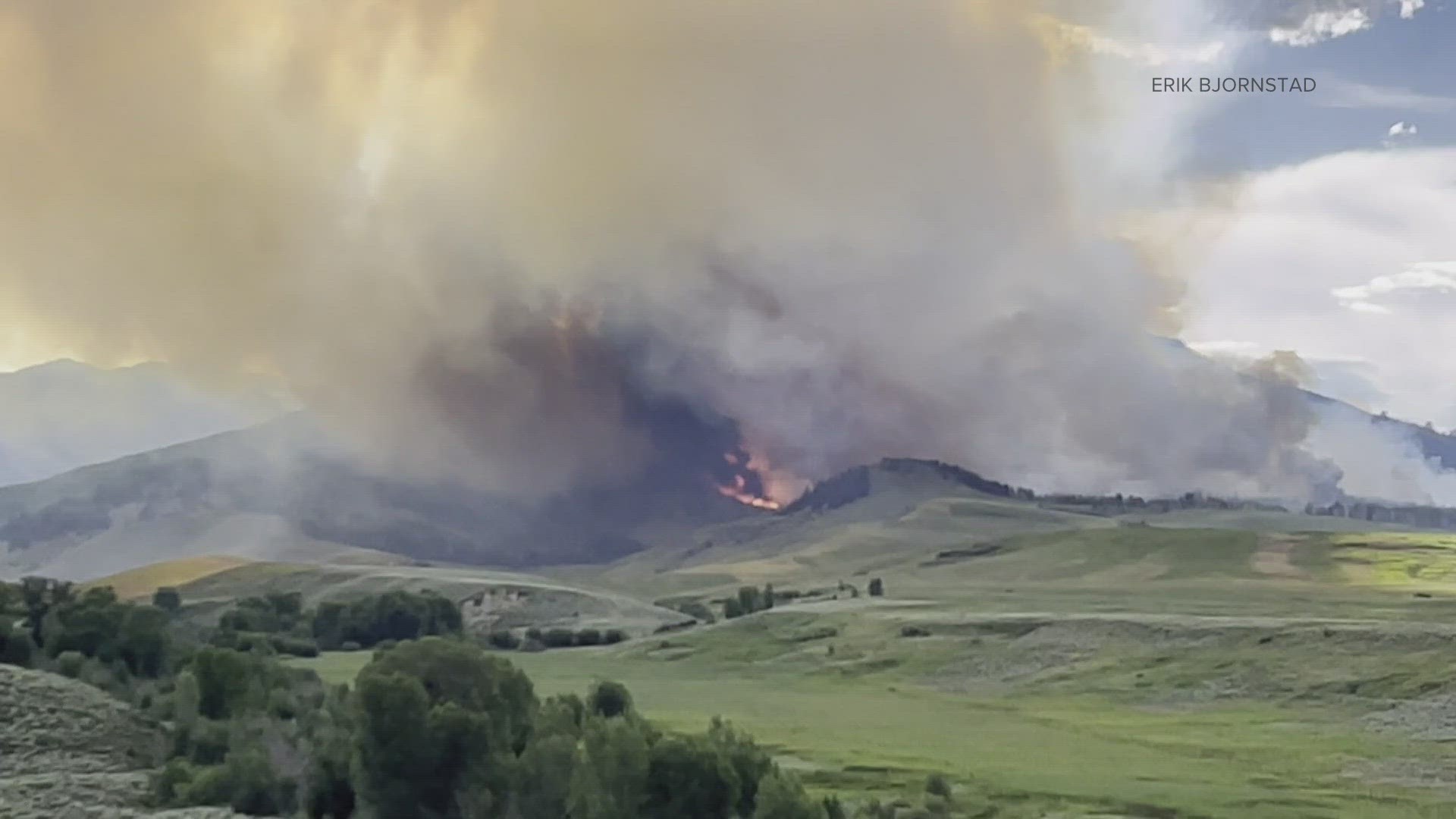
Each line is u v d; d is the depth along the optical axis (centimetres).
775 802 8331
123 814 8919
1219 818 10912
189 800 9281
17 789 9319
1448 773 12938
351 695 9706
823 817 8512
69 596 15112
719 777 8312
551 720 9581
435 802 8838
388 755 8788
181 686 11438
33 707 10988
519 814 8762
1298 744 14738
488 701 9538
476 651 9956
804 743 14250
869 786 11694
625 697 12119
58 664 12762
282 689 12269
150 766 10256
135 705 11650
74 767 10031
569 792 8681
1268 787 12231
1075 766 13125
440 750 8825
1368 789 12256
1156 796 11631
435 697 9375
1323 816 11088
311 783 9231
